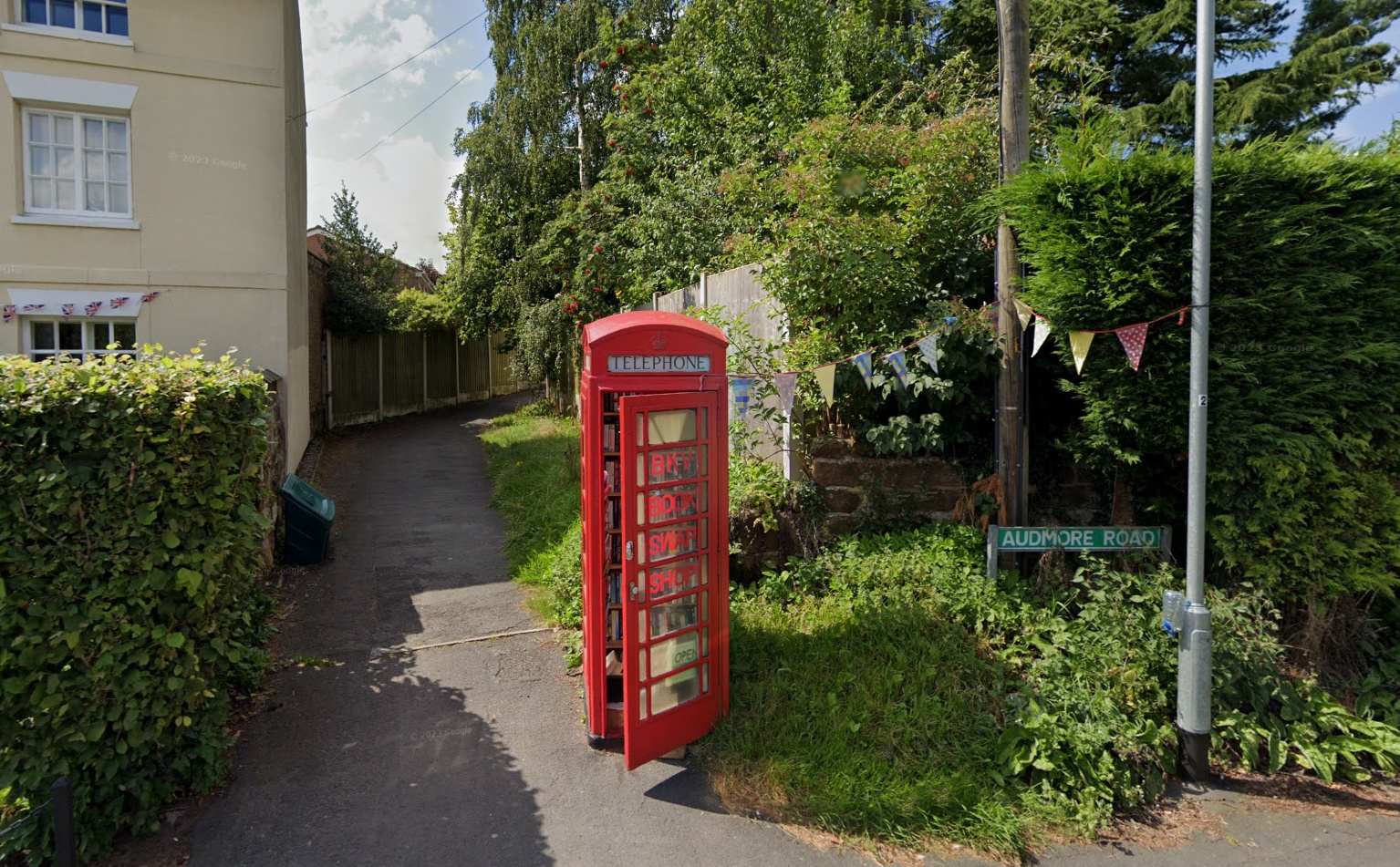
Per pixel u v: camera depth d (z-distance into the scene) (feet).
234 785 13.39
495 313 57.06
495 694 16.67
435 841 12.14
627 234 39.70
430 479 37.42
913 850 12.08
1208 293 14.06
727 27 42.47
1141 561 17.31
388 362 59.41
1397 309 15.67
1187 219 15.47
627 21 47.32
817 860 11.85
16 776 11.12
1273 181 15.44
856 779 13.10
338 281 53.26
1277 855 12.16
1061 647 15.43
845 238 19.38
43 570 10.91
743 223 31.27
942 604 16.97
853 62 41.65
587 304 43.21
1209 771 14.05
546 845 12.08
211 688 13.21
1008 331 18.34
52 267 29.37
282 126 31.99
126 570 11.60
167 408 11.96
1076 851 12.23
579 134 52.60
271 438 25.26
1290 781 14.01
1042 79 35.83
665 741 13.75
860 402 19.95
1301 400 15.74
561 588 20.54
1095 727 13.65
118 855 11.64
